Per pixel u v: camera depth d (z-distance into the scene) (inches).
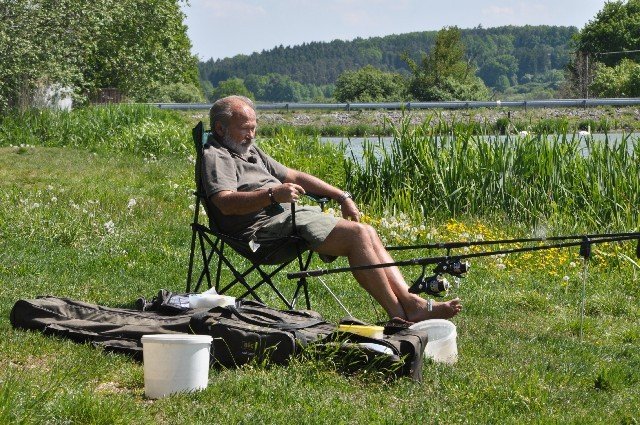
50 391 197.0
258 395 215.9
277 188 280.7
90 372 227.5
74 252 411.5
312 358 236.8
